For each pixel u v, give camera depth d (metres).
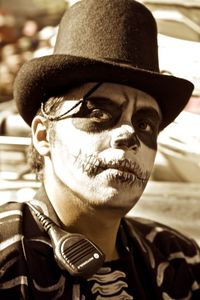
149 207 1.40
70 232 0.95
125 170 0.89
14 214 0.95
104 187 0.89
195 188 1.44
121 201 0.89
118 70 0.88
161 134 1.31
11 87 1.89
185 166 1.45
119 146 0.89
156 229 1.16
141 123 0.94
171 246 1.13
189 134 1.26
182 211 1.41
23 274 0.87
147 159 0.93
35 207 0.97
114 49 0.91
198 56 1.22
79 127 0.90
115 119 0.91
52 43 1.50
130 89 0.92
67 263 0.88
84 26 0.93
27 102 0.98
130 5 0.94
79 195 0.90
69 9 0.98
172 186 1.43
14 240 0.90
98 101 0.91
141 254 1.03
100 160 0.89
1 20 2.14
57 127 0.93
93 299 0.92
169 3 1.30
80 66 0.87
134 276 0.98
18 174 1.43
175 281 1.06
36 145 0.97
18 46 2.04
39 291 0.88
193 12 1.31
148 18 0.96
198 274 1.13
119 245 1.02
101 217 0.92
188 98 1.01
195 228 1.41
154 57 0.96
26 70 0.92
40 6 2.48
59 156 0.92
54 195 0.95
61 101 0.93
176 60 1.24
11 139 1.43
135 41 0.93
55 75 0.90
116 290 0.94
